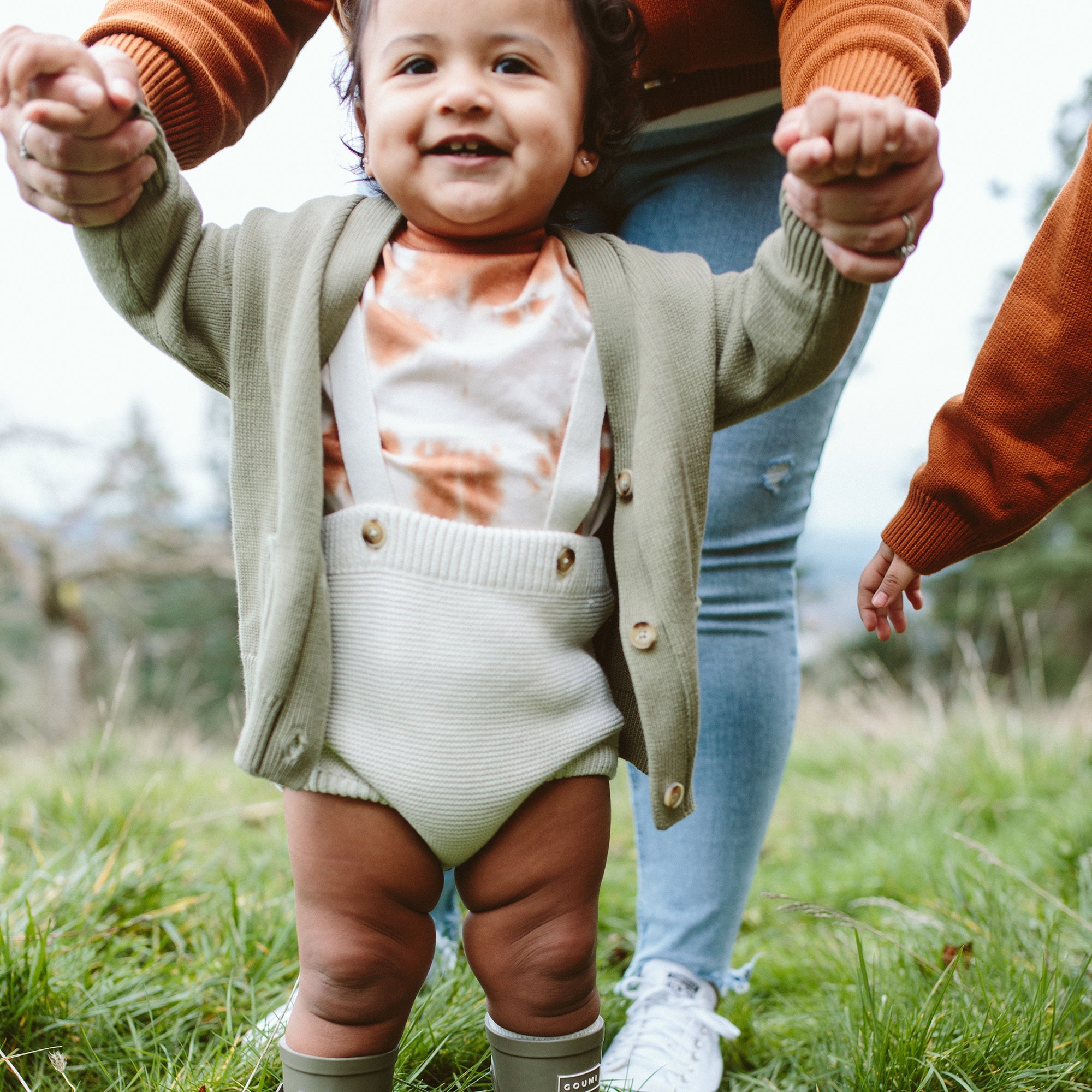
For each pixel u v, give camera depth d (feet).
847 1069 5.33
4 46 3.40
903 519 5.41
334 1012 3.98
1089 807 10.00
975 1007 5.72
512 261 4.16
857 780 13.51
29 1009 5.41
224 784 11.65
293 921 6.93
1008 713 15.07
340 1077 3.99
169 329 4.10
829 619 50.44
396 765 3.90
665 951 5.74
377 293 4.10
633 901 8.65
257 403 4.11
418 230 4.25
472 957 4.18
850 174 3.42
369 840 3.97
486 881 4.10
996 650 55.98
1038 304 4.95
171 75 4.40
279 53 4.88
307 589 3.82
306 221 4.22
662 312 4.12
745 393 4.13
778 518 5.67
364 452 4.00
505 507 3.99
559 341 4.09
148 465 58.03
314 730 3.88
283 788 4.15
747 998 6.78
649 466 4.02
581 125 4.31
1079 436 4.99
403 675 3.90
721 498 5.49
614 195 5.87
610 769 4.17
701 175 5.62
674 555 4.01
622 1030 5.53
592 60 4.24
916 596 5.73
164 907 7.20
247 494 4.14
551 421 4.05
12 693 76.74
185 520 59.31
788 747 5.81
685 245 5.63
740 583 5.58
